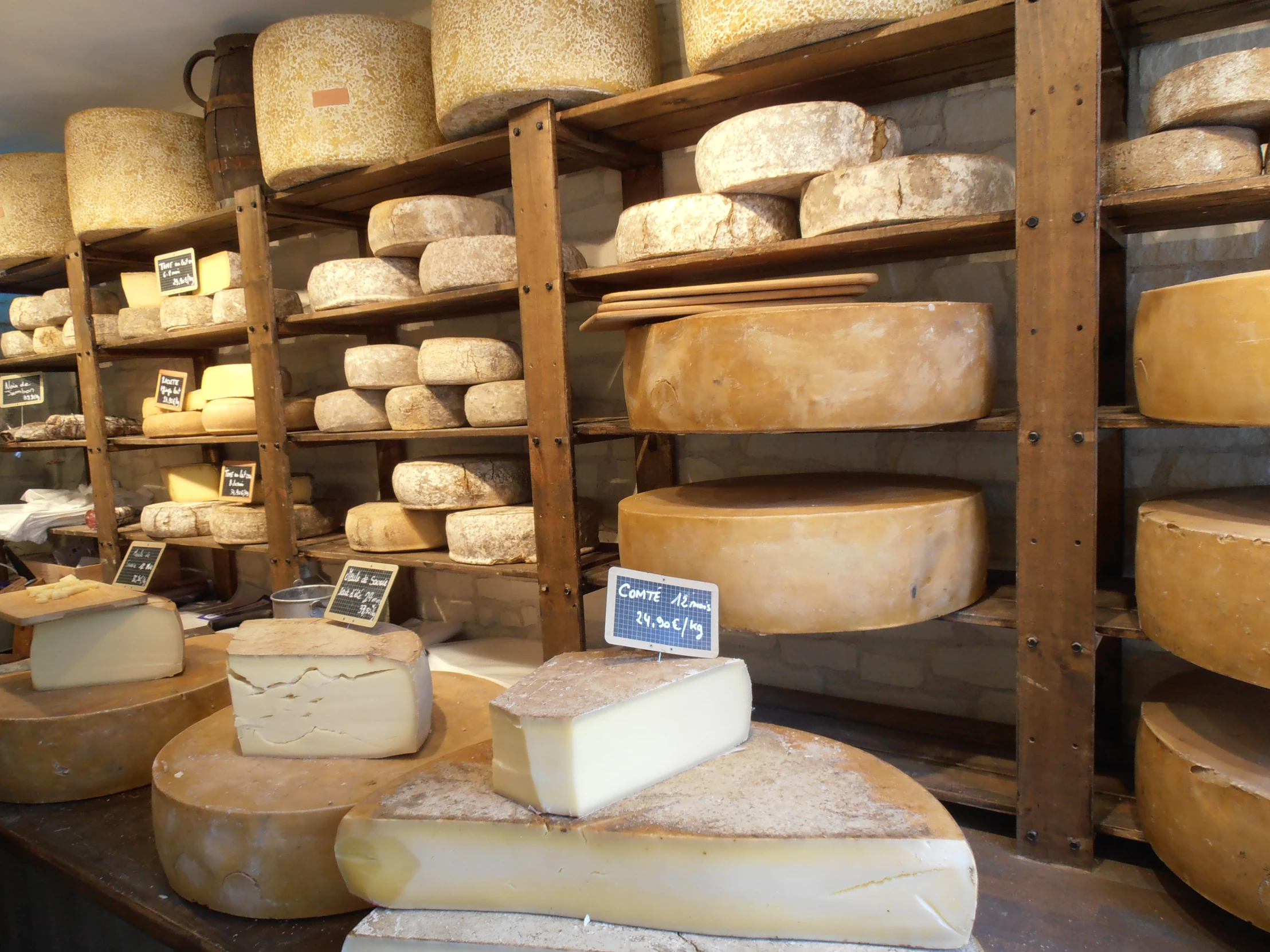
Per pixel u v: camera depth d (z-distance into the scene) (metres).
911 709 2.01
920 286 1.94
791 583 1.41
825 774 1.15
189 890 1.32
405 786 1.18
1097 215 1.31
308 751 1.43
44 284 3.69
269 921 1.28
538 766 1.06
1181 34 1.62
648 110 1.87
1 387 3.54
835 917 0.98
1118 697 1.79
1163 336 1.29
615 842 1.01
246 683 1.43
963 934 0.96
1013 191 1.59
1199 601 1.21
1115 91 1.69
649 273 1.88
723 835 0.98
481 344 2.15
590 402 2.44
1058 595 1.41
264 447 2.55
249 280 2.50
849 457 2.08
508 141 1.98
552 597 1.98
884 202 1.48
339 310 2.32
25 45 2.74
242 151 2.70
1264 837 1.11
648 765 1.12
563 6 1.79
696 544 1.46
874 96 1.88
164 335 2.81
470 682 1.79
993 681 1.93
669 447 2.27
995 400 1.77
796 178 1.60
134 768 1.73
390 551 2.36
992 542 1.92
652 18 1.99
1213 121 1.34
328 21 2.16
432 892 1.09
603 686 1.14
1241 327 1.17
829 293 1.51
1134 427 1.37
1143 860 1.46
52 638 1.81
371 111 2.18
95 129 2.73
